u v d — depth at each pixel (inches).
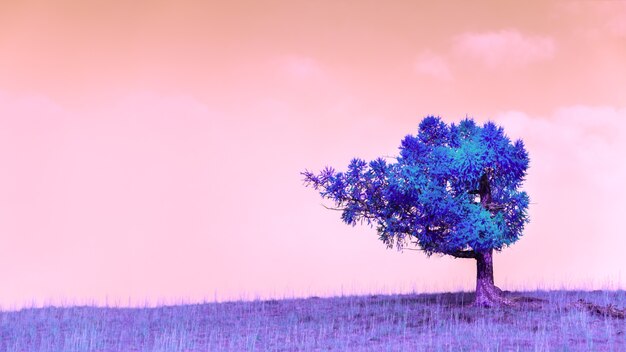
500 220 858.8
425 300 967.0
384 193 876.6
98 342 705.6
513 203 888.3
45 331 786.2
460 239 840.3
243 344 684.7
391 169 889.5
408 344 664.4
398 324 769.6
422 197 850.8
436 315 824.9
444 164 863.1
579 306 828.0
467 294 1012.5
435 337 693.9
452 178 870.4
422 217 862.5
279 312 913.5
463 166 855.1
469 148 863.1
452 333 709.9
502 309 837.8
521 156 880.9
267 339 713.0
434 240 874.1
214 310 941.2
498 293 878.4
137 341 716.0
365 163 901.8
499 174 884.6
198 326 809.5
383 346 658.8
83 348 669.9
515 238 886.4
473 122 914.7
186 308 973.8
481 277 878.4
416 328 749.9
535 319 768.9
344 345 669.3
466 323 762.2
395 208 887.7
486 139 868.6
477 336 682.8
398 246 903.7
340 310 907.4
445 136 915.4
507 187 893.8
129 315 911.0
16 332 770.8
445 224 864.3
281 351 650.8
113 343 708.0
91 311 948.6
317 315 867.4
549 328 719.7
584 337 669.3
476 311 834.8
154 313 917.2
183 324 821.2
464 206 855.1
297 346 670.5
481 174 864.3
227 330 776.3
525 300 887.7
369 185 891.4
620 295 946.1
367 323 796.0
